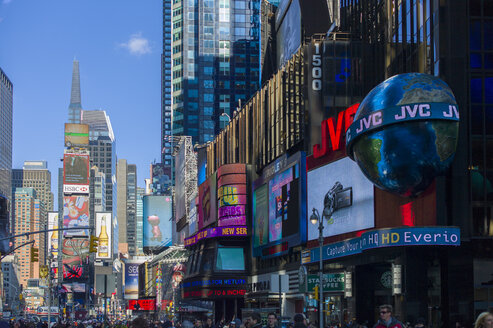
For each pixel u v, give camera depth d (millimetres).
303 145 81188
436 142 52281
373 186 63406
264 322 74375
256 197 98875
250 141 104938
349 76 77875
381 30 74188
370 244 54750
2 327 67375
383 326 14688
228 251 105812
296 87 83312
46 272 90188
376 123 53812
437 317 55812
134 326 14172
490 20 55438
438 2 55625
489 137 53969
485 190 53375
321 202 73875
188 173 166500
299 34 108000
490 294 52594
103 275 63562
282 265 88875
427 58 57594
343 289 65438
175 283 179250
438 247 52750
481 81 54750
